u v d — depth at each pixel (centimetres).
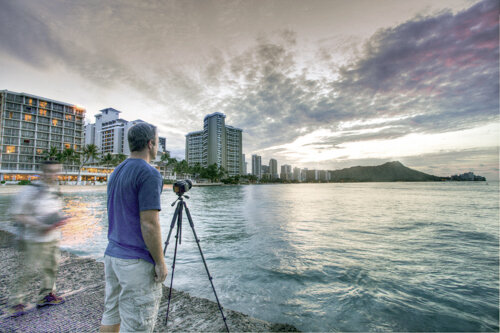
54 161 272
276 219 1381
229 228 1057
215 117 17725
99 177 8544
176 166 11900
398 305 356
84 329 216
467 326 303
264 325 242
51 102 7481
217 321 243
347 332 282
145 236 137
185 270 496
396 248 720
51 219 261
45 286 258
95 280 331
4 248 462
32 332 208
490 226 1170
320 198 3694
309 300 365
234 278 452
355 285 431
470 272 514
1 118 6525
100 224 1030
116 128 13212
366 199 3456
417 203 2703
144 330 141
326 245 740
